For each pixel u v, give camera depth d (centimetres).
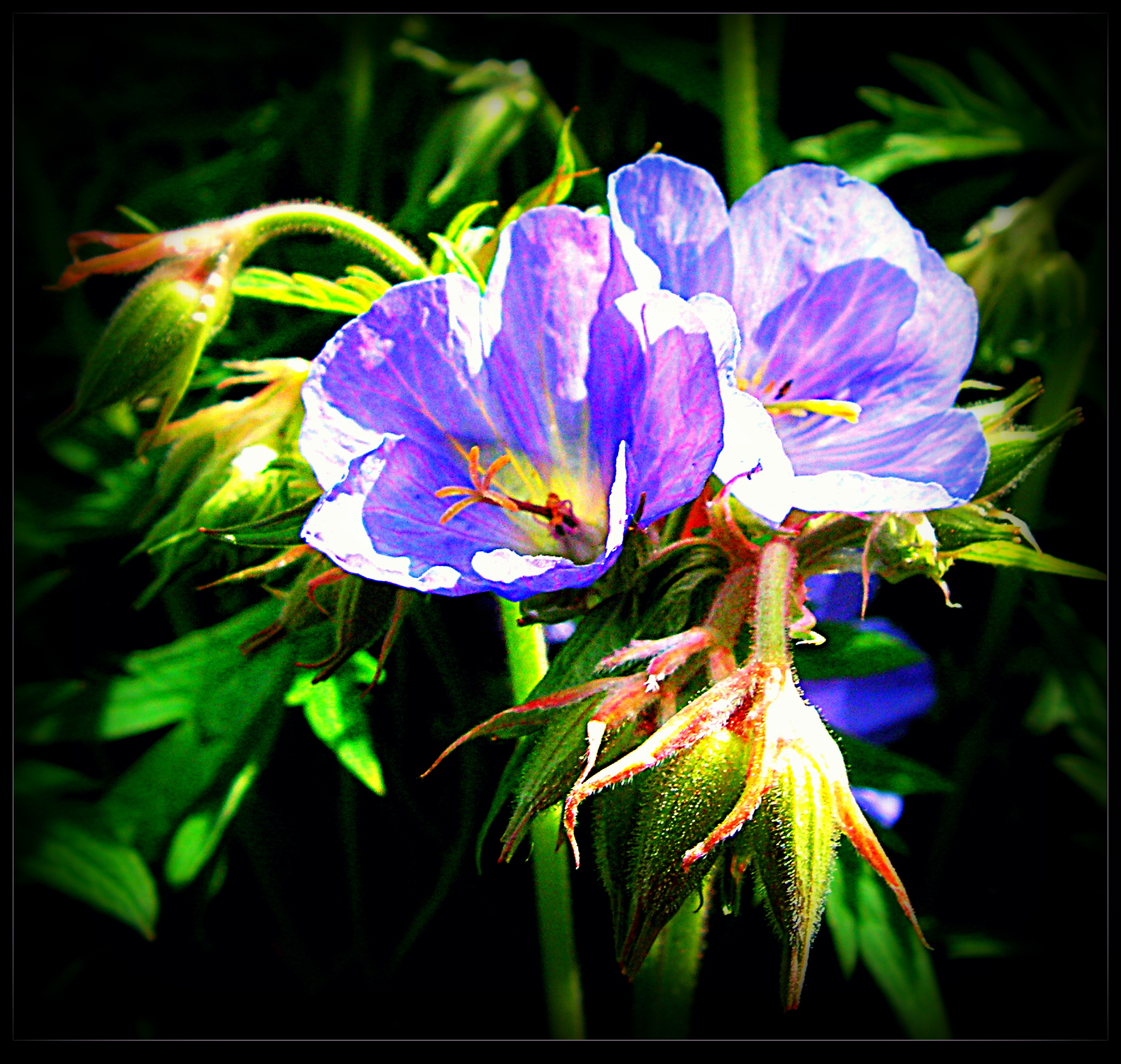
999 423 16
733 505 16
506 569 14
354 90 22
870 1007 19
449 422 15
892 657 19
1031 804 21
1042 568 16
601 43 22
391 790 20
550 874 19
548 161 21
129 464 20
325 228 17
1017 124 22
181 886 17
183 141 22
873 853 14
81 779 18
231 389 20
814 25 22
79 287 21
